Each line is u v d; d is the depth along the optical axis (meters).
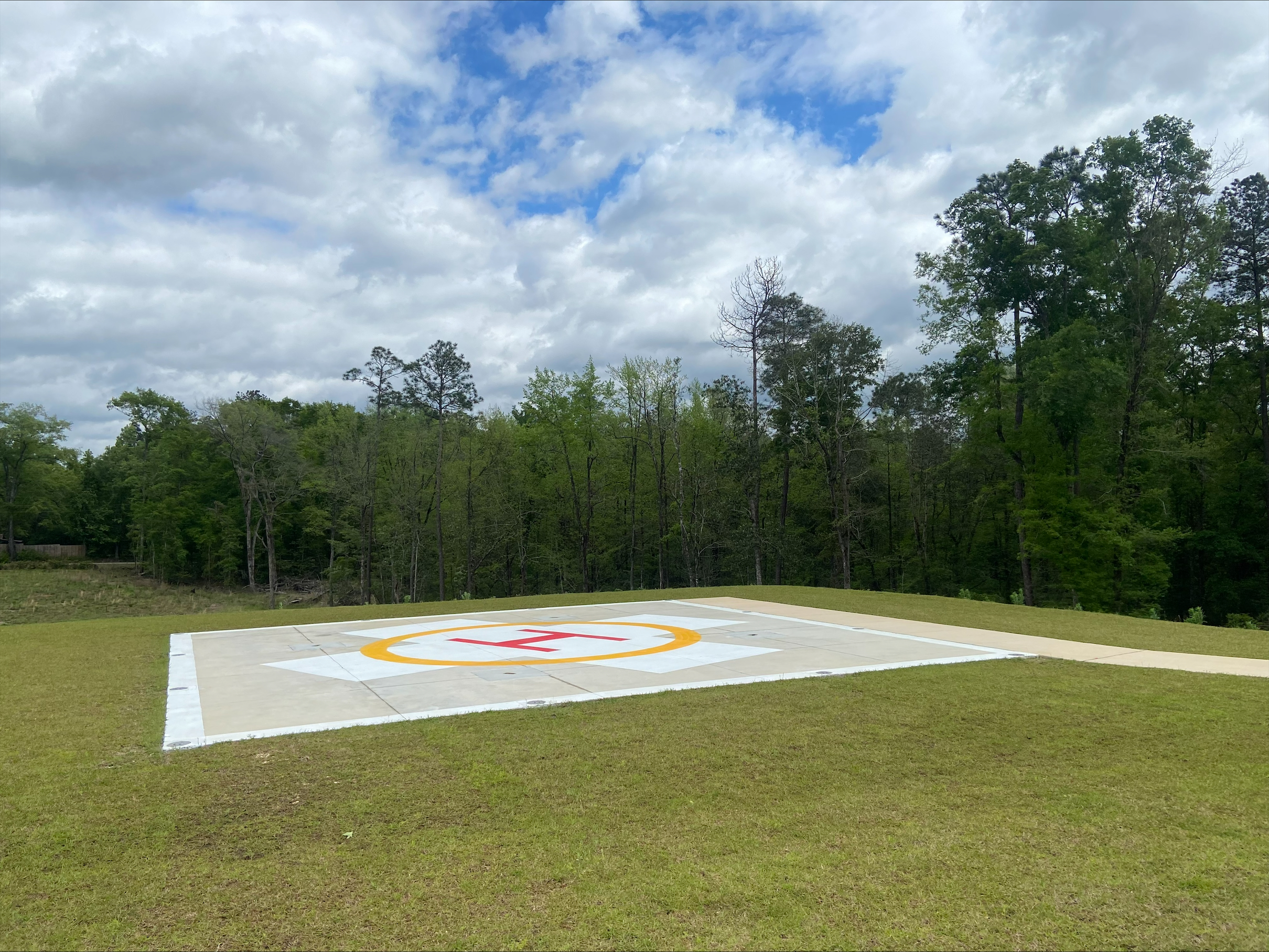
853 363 37.44
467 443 42.06
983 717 6.98
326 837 4.36
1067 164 29.95
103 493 76.38
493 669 9.56
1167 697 7.73
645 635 12.66
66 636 12.95
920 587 42.00
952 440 43.31
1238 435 36.25
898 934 3.28
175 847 4.22
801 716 7.02
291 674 9.35
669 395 40.03
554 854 4.12
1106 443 30.05
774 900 3.59
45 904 3.58
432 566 48.00
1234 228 32.16
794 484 45.25
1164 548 30.80
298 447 53.28
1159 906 3.52
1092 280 28.97
